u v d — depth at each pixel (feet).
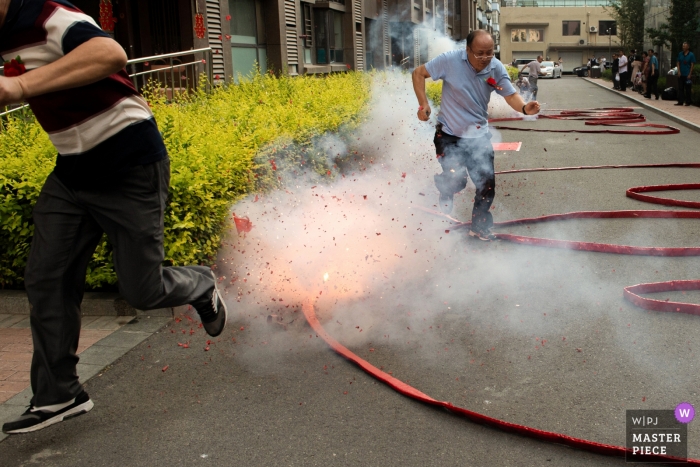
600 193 27.86
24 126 21.52
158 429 10.74
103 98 9.47
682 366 12.23
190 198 16.33
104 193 9.89
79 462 9.93
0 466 9.87
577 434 10.18
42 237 10.06
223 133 21.24
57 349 10.21
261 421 10.85
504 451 9.78
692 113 64.90
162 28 41.06
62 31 8.87
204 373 12.61
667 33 101.55
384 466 9.53
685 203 24.58
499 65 19.77
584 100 95.30
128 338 14.34
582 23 279.28
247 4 51.34
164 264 16.22
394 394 11.55
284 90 34.58
